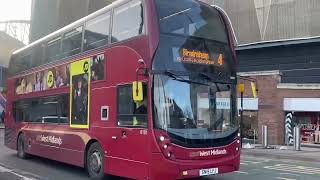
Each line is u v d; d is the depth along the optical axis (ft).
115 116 35.58
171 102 31.55
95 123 38.45
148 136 31.24
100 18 39.42
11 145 60.75
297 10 97.71
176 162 30.83
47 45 50.39
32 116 53.78
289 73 94.38
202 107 32.91
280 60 96.07
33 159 56.44
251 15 104.73
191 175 31.40
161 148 30.71
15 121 59.52
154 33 31.89
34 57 54.19
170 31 32.58
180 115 31.73
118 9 36.65
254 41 103.50
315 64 91.15
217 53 34.86
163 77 31.58
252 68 100.27
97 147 38.40
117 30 36.35
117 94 35.53
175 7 33.27
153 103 31.12
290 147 79.87
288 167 51.06
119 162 34.73
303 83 87.86
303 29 96.63
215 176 41.14
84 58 41.19
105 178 38.04
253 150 73.87
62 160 44.78
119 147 34.83
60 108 45.68
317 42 90.53
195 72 33.09
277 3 100.63
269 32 101.35
